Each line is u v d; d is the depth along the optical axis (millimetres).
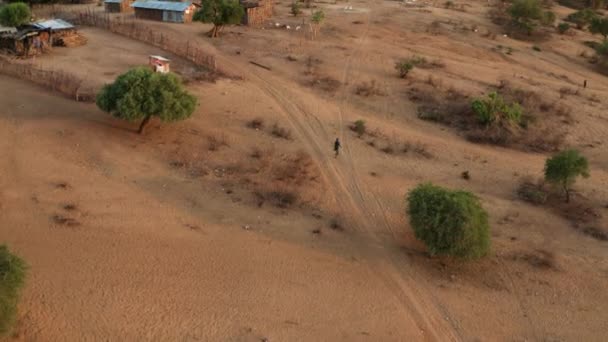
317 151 38750
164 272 25703
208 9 63625
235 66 55406
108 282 24734
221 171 34844
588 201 34969
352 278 26391
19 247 26500
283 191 33125
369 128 43500
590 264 28484
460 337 23234
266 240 28609
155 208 30531
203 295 24469
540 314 24797
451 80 56375
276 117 43625
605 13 103688
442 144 42062
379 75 56000
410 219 28219
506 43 74562
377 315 24141
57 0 85188
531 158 41188
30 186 31500
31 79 45812
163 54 57406
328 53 62125
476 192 35094
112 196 31281
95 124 38938
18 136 36594
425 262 27828
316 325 23266
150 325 22469
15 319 21266
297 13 81625
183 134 38906
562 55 71875
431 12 89875
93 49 58344
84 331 21875
